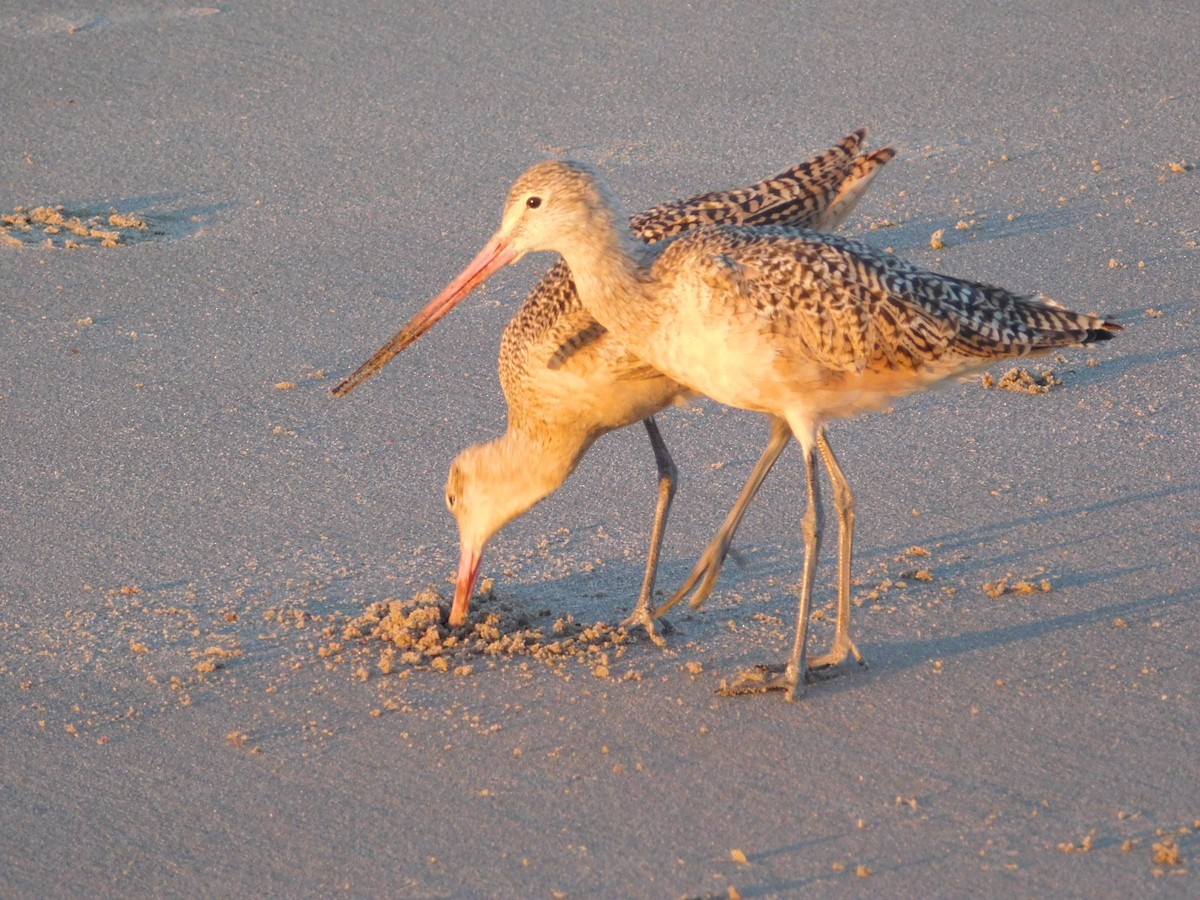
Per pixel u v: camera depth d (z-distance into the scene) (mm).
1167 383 13438
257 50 22031
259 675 10086
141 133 19641
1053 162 17953
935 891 7750
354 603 11000
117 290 15969
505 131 19422
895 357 9766
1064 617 10289
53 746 9398
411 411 13727
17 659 10312
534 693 9805
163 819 8719
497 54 21703
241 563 11539
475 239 16828
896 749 8992
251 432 13445
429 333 15039
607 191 9969
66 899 8133
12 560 11578
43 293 15898
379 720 9570
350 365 14492
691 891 7883
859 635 10281
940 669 9789
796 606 10773
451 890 8023
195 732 9508
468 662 10227
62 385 14234
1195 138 18359
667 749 9141
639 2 23234
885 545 11445
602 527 11992
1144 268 15422
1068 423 12969
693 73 20828
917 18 22219
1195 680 9477
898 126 19078
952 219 16703
